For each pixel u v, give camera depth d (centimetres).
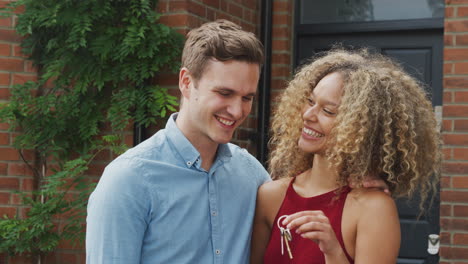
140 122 360
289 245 193
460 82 365
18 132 364
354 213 185
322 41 454
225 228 188
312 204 193
